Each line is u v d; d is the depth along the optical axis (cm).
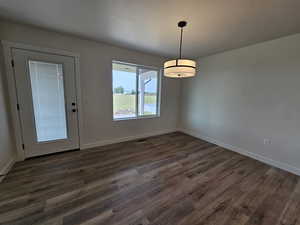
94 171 217
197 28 213
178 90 441
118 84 337
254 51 266
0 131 193
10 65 215
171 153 290
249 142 283
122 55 316
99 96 301
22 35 217
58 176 201
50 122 257
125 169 225
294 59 219
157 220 135
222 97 328
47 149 261
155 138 382
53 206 148
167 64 193
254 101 271
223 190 181
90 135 302
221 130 334
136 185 187
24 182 186
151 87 396
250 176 214
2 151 195
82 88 280
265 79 253
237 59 294
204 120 374
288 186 192
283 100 233
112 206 151
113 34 245
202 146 332
